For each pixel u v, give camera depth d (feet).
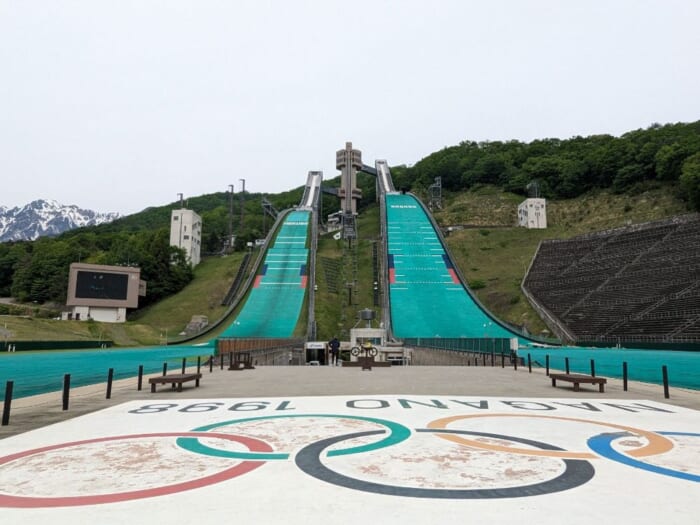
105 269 296.10
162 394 58.90
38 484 22.45
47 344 192.13
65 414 43.83
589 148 589.32
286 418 40.11
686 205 384.88
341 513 18.62
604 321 238.07
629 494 21.04
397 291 270.67
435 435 33.19
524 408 46.09
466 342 148.97
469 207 555.69
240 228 556.92
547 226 442.50
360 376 84.89
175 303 338.13
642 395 58.80
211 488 21.75
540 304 277.23
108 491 21.38
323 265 326.85
